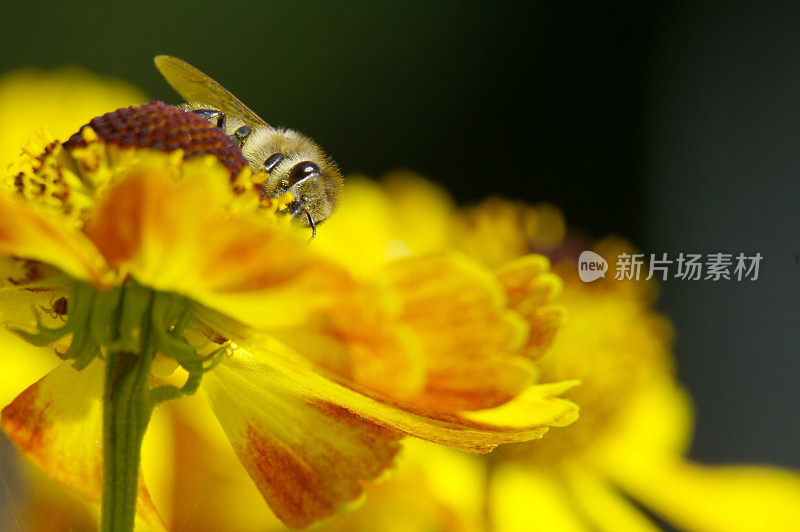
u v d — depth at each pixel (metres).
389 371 0.13
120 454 0.13
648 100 0.35
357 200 0.21
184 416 0.18
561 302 0.22
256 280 0.13
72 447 0.14
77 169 0.14
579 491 0.22
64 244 0.13
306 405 0.14
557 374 0.22
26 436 0.14
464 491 0.20
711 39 0.34
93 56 0.34
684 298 0.25
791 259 0.26
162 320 0.13
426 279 0.13
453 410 0.13
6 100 0.20
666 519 0.22
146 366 0.13
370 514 0.19
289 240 0.13
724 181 0.31
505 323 0.13
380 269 0.13
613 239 0.22
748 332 0.25
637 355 0.22
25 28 0.33
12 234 0.13
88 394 0.14
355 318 0.13
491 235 0.22
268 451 0.14
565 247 0.22
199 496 0.18
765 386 0.25
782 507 0.21
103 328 0.13
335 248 0.21
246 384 0.14
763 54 0.33
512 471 0.21
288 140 0.16
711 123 0.33
